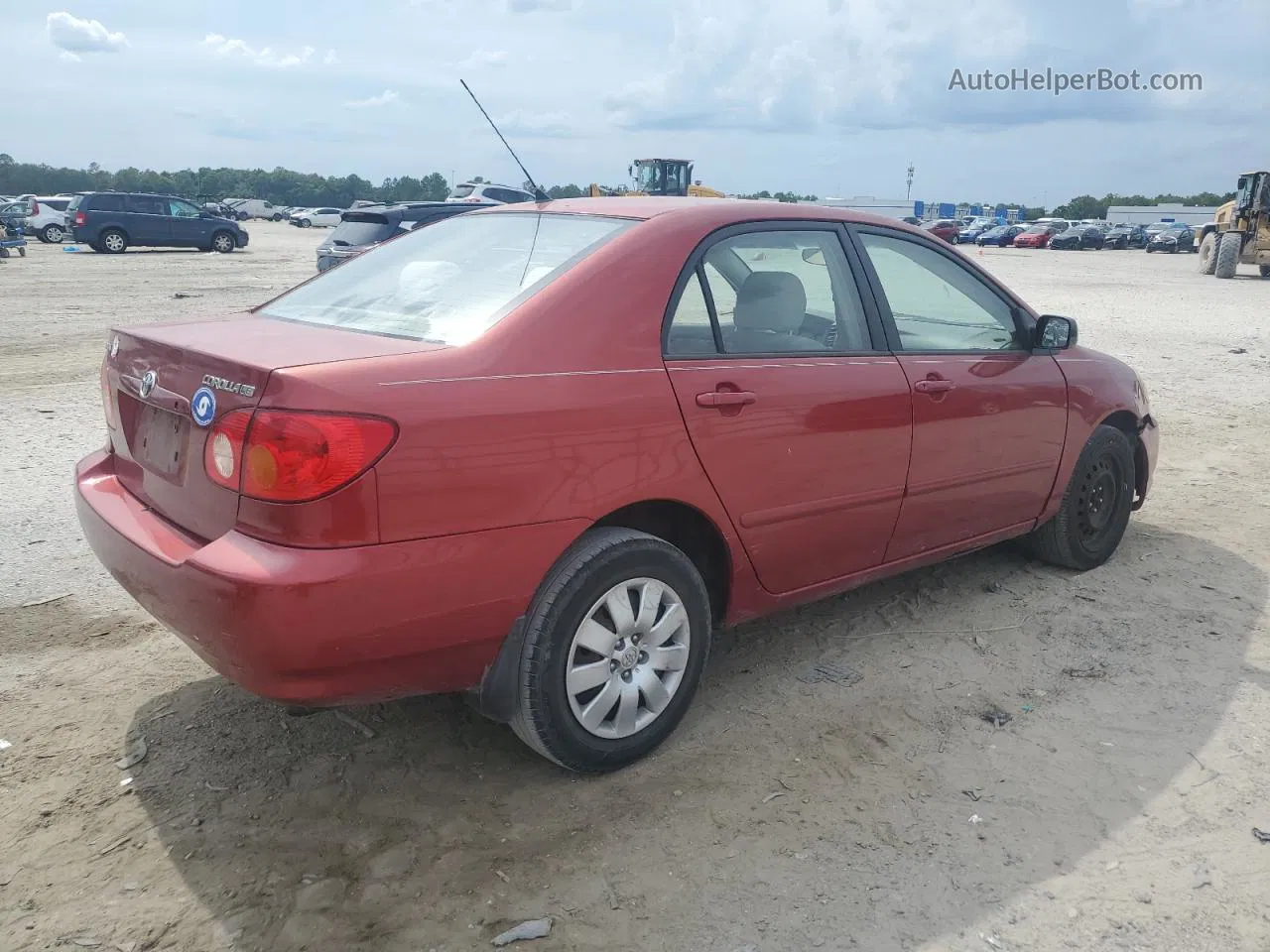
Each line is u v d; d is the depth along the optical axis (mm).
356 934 2439
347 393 2486
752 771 3152
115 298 16781
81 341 12125
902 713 3521
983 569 4910
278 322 3289
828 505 3525
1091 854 2764
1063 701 3613
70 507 5598
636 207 3480
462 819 2893
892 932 2467
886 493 3719
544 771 3145
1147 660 3934
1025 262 38875
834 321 3645
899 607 4449
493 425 2664
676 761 3211
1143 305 19078
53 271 22844
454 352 2734
